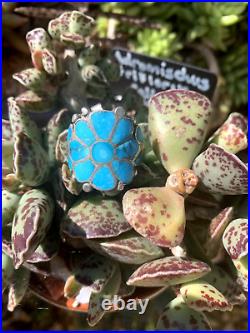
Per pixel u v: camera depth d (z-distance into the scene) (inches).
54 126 3.9
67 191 3.6
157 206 3.2
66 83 4.3
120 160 3.3
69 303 4.5
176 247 3.4
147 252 3.4
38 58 4.1
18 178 3.4
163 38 6.7
